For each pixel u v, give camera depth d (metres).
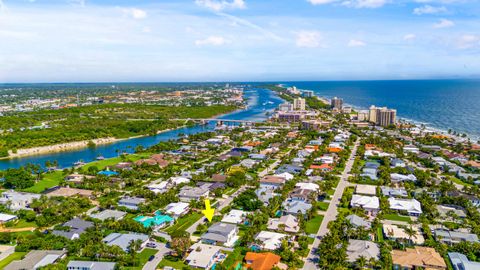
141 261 195.25
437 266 183.88
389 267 183.38
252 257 192.88
